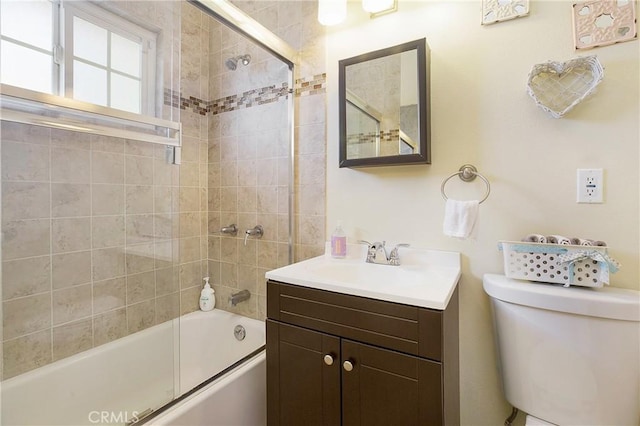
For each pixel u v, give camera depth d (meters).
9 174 1.22
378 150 1.40
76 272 1.41
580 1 1.09
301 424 1.12
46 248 1.33
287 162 1.76
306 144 1.68
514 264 1.09
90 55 1.37
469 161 1.27
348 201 1.55
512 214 1.20
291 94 1.71
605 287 1.02
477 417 1.27
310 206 1.68
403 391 0.93
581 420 0.94
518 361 1.03
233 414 1.26
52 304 1.34
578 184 1.09
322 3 1.43
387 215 1.45
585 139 1.08
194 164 2.05
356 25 1.53
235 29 1.49
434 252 1.33
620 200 1.04
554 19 1.12
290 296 1.15
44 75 1.24
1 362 1.21
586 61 1.04
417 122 1.30
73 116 1.34
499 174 1.22
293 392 1.14
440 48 1.32
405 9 1.40
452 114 1.30
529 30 1.16
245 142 1.94
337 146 1.58
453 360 1.09
